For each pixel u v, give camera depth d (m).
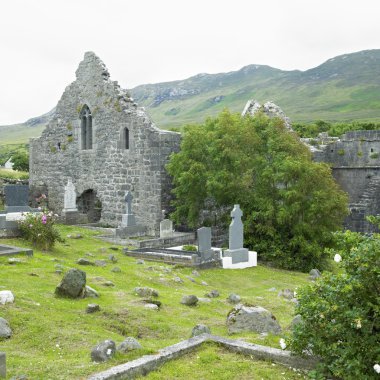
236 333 9.97
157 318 10.80
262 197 24.41
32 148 37.88
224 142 24.97
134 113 30.17
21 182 42.12
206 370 7.61
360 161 35.47
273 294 16.05
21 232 19.69
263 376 7.48
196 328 9.41
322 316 7.19
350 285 7.05
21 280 12.64
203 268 19.84
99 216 32.94
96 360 7.67
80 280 11.65
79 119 34.06
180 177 25.48
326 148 36.59
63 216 30.30
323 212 23.69
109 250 21.72
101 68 32.41
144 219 29.55
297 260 23.75
